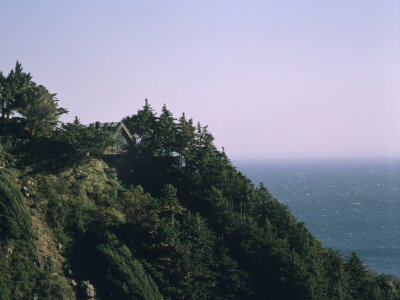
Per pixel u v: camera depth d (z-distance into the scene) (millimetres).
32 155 52062
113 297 42031
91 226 47500
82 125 56469
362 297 56031
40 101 55125
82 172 55188
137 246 47875
